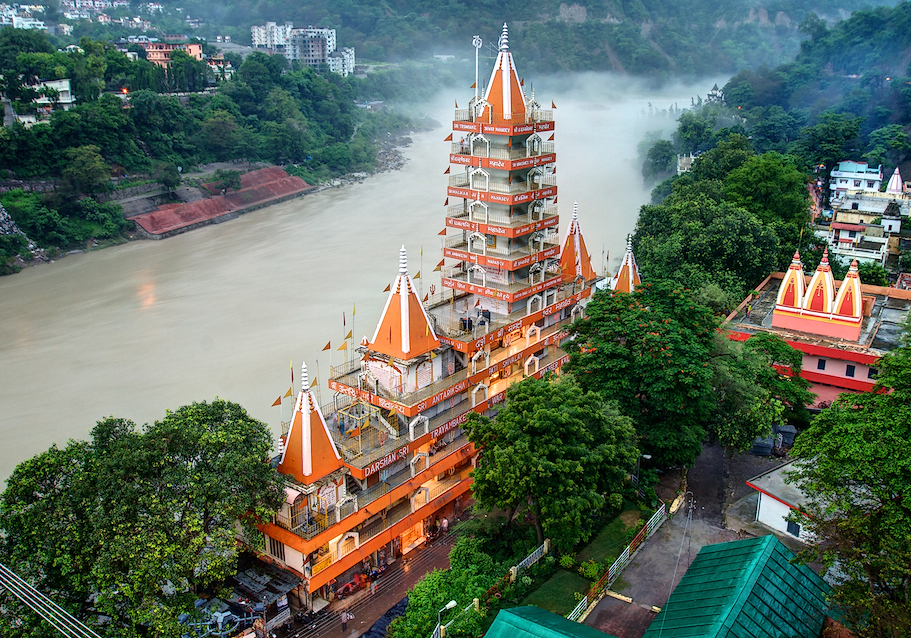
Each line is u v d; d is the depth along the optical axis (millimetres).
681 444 54438
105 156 169625
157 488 45125
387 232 156500
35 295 123750
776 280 91250
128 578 42188
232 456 46656
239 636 45500
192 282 128250
